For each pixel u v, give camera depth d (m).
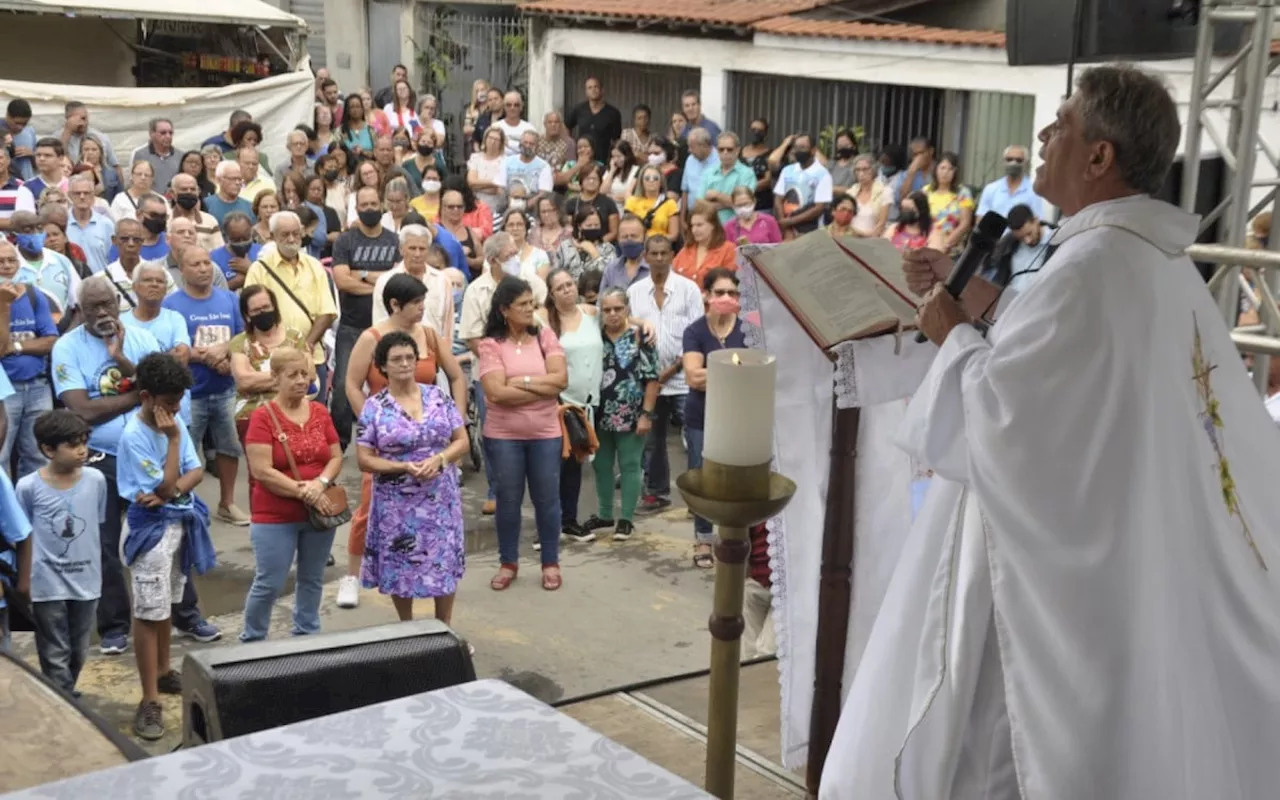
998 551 2.42
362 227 9.41
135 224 8.22
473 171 13.79
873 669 2.74
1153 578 2.36
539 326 7.04
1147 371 2.37
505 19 17.33
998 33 12.25
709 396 2.07
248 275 8.30
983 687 2.56
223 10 15.11
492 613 6.86
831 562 3.19
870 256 3.16
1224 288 5.73
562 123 14.87
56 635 5.36
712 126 14.10
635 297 8.25
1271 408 4.44
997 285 2.90
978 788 2.58
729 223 11.88
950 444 2.54
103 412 6.41
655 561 7.69
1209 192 8.12
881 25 13.34
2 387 5.85
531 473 7.07
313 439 5.80
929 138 12.60
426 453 5.85
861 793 2.73
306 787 1.47
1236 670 2.48
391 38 18.72
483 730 1.61
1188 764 2.38
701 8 14.58
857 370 2.96
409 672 2.65
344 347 9.36
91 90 13.86
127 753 1.76
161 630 5.71
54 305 8.24
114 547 6.34
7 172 10.52
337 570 7.49
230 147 12.92
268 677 2.51
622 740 3.78
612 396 7.76
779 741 3.82
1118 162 2.46
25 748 1.76
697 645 6.49
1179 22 5.93
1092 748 2.38
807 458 3.25
